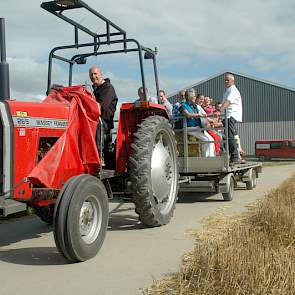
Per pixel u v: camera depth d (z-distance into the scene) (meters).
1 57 5.42
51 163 5.10
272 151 42.75
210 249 4.35
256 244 4.64
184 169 9.12
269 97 49.31
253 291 3.47
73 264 4.77
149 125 6.45
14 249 5.50
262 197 9.68
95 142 5.71
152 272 4.42
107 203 5.26
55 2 5.53
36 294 3.90
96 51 6.86
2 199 4.64
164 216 6.62
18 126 4.88
